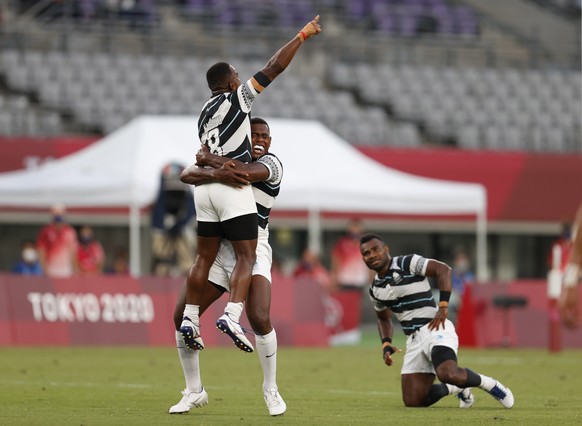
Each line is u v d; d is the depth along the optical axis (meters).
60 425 29.16
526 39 140.88
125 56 122.88
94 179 82.00
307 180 83.50
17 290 73.12
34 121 112.94
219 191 30.94
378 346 81.81
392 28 136.88
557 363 63.31
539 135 124.56
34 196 82.19
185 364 32.91
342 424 30.27
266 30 131.62
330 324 86.62
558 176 111.56
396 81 128.38
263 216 31.98
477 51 137.88
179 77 121.88
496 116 126.88
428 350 36.50
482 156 109.94
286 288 77.69
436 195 86.00
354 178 84.94
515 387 47.28
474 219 108.06
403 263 36.62
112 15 127.81
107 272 105.44
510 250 118.25
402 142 119.62
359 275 91.69
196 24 130.88
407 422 31.14
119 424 29.44
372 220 107.94
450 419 32.19
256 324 31.47
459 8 141.50
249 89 30.97
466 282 81.81
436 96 127.56
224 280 31.86
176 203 80.19
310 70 129.75
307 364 60.66
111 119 115.44
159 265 80.38
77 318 73.56
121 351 68.38
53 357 62.19
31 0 126.38
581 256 20.86
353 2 137.88
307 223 106.75
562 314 21.08
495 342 80.81
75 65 120.75
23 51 121.44
